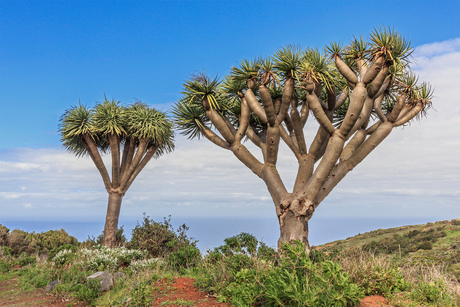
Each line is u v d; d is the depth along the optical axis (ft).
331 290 15.34
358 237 82.94
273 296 14.71
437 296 19.77
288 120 32.89
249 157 32.24
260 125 36.45
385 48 25.63
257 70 28.53
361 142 31.81
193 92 31.83
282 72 28.19
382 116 31.30
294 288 14.29
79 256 36.94
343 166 30.63
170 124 54.08
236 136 32.53
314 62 28.40
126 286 25.34
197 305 17.71
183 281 22.39
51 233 62.69
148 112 52.54
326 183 30.07
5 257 46.52
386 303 18.47
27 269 37.91
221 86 32.86
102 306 22.40
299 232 28.12
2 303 25.52
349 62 31.55
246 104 32.30
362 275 20.61
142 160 53.31
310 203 28.55
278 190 29.78
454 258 41.98
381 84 27.76
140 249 39.70
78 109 51.26
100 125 49.60
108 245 48.67
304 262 16.83
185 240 39.83
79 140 52.85
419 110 31.32
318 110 27.55
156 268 29.12
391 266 22.07
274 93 31.73
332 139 28.04
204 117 35.01
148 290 19.89
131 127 50.55
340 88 35.14
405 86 30.76
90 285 25.30
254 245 28.12
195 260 29.17
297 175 30.91
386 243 64.23
